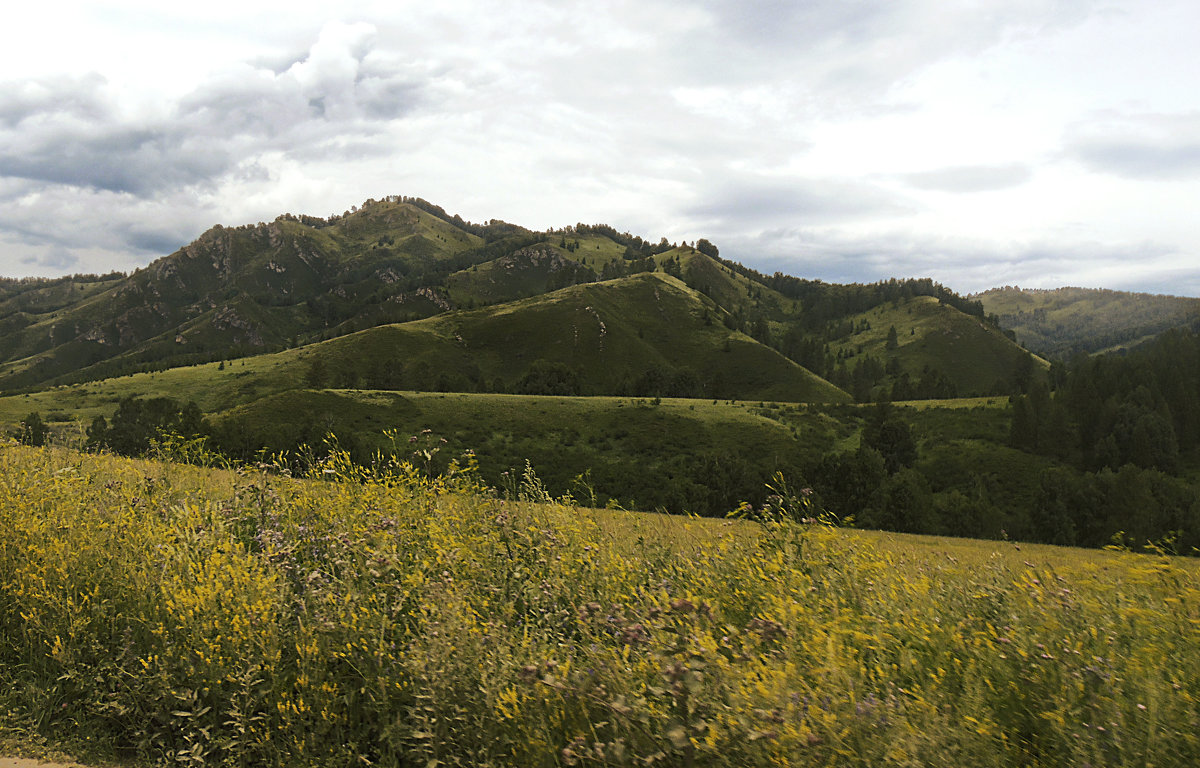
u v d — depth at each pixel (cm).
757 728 241
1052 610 370
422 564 402
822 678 273
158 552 409
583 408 11594
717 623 329
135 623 365
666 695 263
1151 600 388
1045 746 270
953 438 11200
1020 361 19525
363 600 360
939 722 260
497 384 17275
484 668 300
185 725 324
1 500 459
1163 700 280
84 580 398
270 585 367
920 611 367
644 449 10181
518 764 272
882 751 241
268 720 316
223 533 433
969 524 6253
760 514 495
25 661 366
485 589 387
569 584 408
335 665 339
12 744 317
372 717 320
